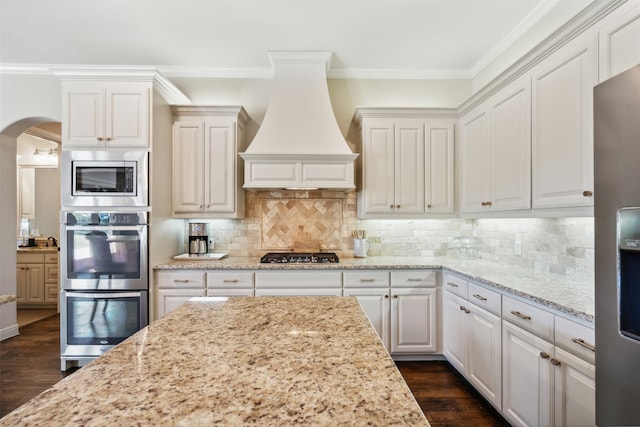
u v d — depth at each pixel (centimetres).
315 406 67
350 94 343
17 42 284
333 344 100
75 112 266
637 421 101
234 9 240
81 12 243
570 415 141
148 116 268
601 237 112
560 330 147
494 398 199
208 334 109
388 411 65
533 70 198
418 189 308
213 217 306
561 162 176
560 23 225
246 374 81
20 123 334
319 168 289
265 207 340
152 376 79
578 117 163
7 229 337
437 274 279
